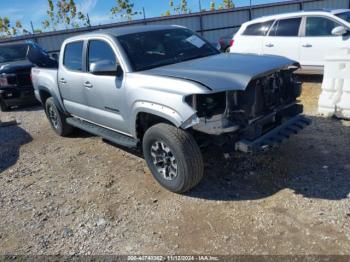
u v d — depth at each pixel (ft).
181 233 11.02
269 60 13.26
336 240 9.81
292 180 13.23
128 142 14.92
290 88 13.66
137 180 14.82
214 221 11.37
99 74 14.53
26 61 33.09
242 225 10.98
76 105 18.45
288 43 28.91
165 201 12.91
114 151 18.51
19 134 24.16
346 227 10.29
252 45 31.24
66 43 18.70
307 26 27.99
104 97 15.44
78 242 11.27
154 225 11.60
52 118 22.34
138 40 15.24
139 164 16.42
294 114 13.91
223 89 11.25
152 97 12.55
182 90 11.68
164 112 12.14
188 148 12.09
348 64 18.57
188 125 11.56
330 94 19.58
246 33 31.89
